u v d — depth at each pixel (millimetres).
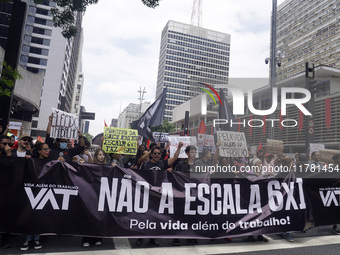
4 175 3549
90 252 3432
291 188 4547
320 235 4723
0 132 5457
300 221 4465
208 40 124125
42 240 3816
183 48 120375
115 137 5215
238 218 4164
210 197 4121
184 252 3613
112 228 3705
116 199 3801
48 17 61531
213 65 123562
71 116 4891
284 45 80375
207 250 3729
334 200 4824
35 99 28562
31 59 60062
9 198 3502
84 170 3789
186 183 4094
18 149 4832
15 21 10070
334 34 61375
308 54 69750
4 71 5113
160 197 3943
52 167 3691
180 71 118812
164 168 4695
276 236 4617
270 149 5344
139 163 5270
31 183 3588
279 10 83625
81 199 3674
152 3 9312
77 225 3611
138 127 7172
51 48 61281
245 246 3980
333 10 61875
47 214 3559
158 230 3828
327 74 16703
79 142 4910
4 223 3430
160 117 7145
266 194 4395
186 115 10289
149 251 3594
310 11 69562
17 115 31422
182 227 3924
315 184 4746
